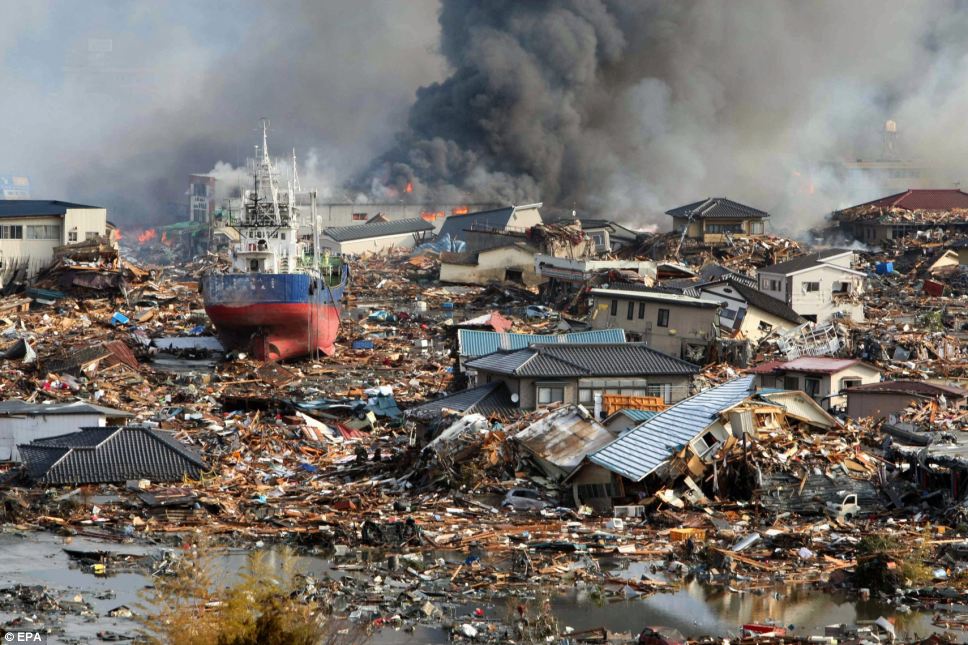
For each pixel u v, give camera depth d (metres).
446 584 43.41
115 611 39.06
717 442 55.78
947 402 71.56
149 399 81.38
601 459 55.38
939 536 48.66
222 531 50.53
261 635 31.97
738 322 104.94
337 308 114.25
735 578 44.59
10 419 64.19
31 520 51.69
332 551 47.91
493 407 67.44
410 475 59.78
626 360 70.00
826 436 60.44
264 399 78.44
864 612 41.03
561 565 45.94
